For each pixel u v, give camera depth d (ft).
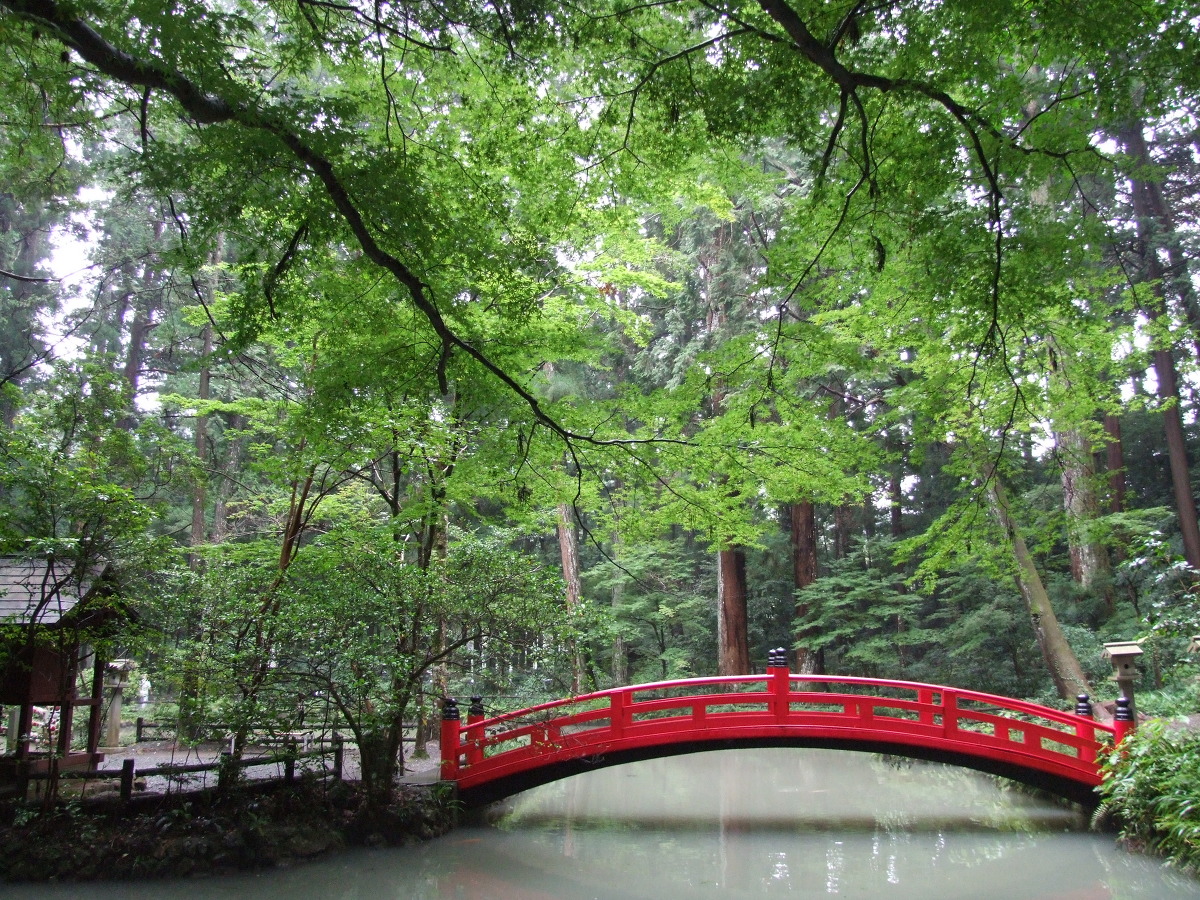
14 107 20.88
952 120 17.02
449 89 19.63
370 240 17.28
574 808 37.42
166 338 50.26
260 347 38.32
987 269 17.67
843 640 65.67
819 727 32.53
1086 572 50.47
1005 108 17.49
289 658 27.84
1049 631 43.27
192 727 28.22
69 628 27.20
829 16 15.38
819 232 19.70
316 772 29.81
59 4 13.94
